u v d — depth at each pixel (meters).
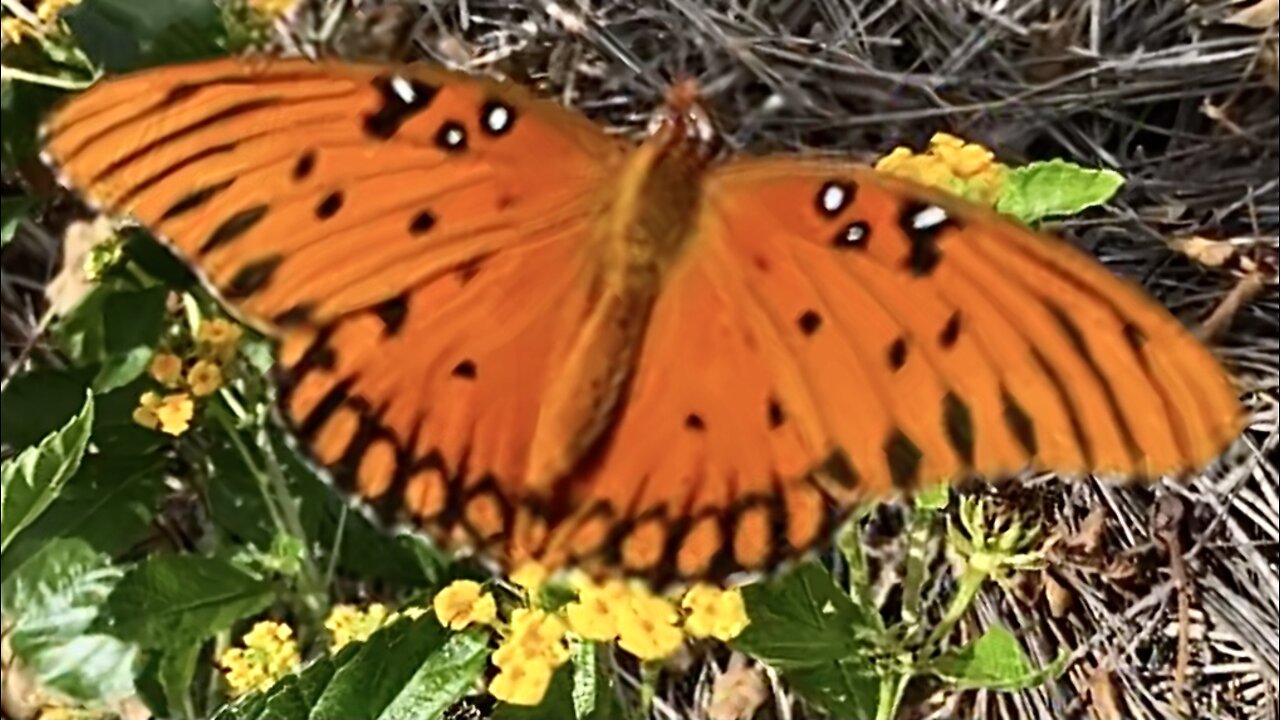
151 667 0.19
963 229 0.11
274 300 0.12
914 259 0.12
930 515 0.17
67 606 0.20
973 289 0.11
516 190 0.13
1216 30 0.19
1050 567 0.18
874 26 0.20
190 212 0.12
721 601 0.15
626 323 0.13
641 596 0.15
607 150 0.13
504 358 0.13
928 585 0.19
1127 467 0.11
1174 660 0.18
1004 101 0.19
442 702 0.16
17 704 0.20
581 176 0.13
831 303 0.12
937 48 0.20
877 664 0.16
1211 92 0.19
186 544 0.21
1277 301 0.18
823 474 0.12
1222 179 0.18
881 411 0.12
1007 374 0.11
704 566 0.13
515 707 0.16
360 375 0.13
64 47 0.19
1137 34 0.19
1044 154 0.19
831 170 0.12
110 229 0.20
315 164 0.12
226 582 0.19
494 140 0.13
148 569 0.19
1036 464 0.11
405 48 0.21
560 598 0.15
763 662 0.16
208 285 0.12
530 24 0.21
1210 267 0.18
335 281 0.13
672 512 0.13
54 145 0.11
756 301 0.12
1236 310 0.18
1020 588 0.18
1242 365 0.18
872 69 0.20
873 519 0.19
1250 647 0.17
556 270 0.13
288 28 0.21
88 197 0.12
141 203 0.12
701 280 0.13
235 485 0.20
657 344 0.13
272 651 0.18
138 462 0.20
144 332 0.20
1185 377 0.11
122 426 0.20
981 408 0.12
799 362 0.12
